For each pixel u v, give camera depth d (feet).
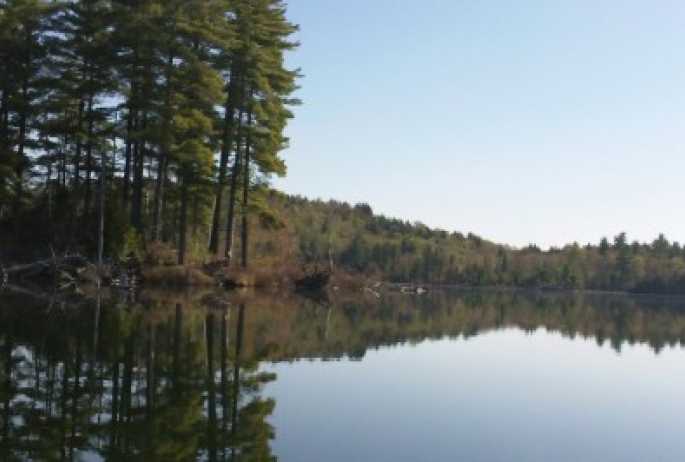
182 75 101.91
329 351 53.62
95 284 97.76
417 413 33.63
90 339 49.14
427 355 55.72
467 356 56.95
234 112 119.44
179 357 44.34
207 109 113.09
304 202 494.59
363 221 510.17
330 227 409.08
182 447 25.43
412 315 100.01
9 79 108.58
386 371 45.80
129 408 30.81
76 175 106.01
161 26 102.12
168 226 138.41
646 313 167.43
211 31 108.78
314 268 142.51
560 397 40.70
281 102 123.65
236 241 163.22
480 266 443.73
